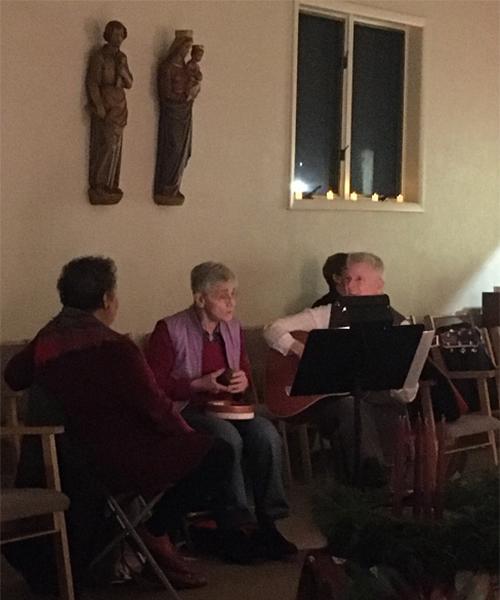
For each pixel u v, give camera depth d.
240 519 4.15
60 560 3.63
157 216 5.21
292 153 5.83
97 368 3.63
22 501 3.44
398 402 4.64
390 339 3.98
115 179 4.94
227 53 5.47
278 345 4.65
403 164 6.67
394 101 6.64
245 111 5.59
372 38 6.47
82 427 3.65
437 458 2.86
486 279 7.07
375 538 2.76
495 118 7.04
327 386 4.01
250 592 3.96
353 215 6.22
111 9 4.95
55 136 4.79
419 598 2.77
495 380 6.08
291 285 5.89
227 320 4.42
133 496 3.80
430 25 6.59
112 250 5.04
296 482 5.49
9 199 4.65
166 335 4.38
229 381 4.38
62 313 3.75
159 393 3.68
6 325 4.66
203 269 4.44
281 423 5.26
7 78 4.62
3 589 4.00
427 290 6.72
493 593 2.79
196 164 5.38
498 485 2.93
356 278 4.72
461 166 6.87
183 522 4.36
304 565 3.02
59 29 4.77
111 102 4.85
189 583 3.99
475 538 2.70
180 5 5.23
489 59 6.98
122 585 4.02
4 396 4.35
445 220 6.80
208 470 3.75
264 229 5.73
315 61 6.17
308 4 5.94
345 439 4.57
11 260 4.66
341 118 6.29
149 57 5.11
